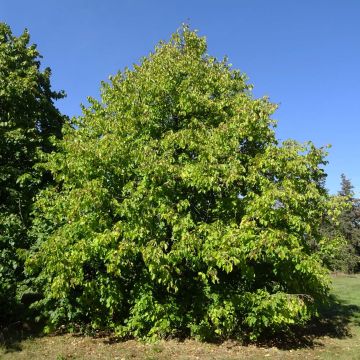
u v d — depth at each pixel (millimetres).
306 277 9406
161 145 9805
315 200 9969
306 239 10508
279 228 9234
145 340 9258
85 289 9164
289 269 9289
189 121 10797
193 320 9445
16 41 16641
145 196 9141
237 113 10227
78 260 8945
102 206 9227
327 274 9359
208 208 9875
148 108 10516
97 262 9758
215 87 11359
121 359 8047
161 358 8117
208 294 9258
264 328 9953
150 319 9242
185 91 10602
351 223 40750
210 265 8805
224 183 9453
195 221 9695
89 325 10195
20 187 12945
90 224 9047
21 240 11188
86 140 10781
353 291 20422
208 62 12586
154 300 9250
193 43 12875
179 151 10422
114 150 9445
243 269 8742
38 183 12914
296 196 8883
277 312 8812
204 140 9695
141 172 9234
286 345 9250
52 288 8734
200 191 9195
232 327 9156
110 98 11539
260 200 8742
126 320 9531
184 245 8484
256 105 10172
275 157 9555
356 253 40312
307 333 10516
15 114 14328
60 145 10617
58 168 10188
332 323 11906
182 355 8328
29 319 10922
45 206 10305
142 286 9359
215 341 9297
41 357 8195
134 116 10641
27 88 14617
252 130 9992
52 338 9609
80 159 9703
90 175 9742
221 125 9883
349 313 13664
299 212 9539
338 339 10016
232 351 8664
